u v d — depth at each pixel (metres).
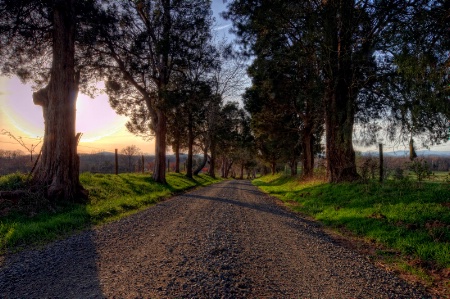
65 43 11.36
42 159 10.84
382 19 12.78
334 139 16.23
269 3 14.84
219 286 4.01
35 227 6.95
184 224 8.32
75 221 8.11
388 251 6.14
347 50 14.28
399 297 4.05
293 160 33.56
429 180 10.59
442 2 9.71
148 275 4.36
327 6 13.41
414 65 9.39
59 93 11.09
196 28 21.23
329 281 4.51
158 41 19.44
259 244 6.44
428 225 6.80
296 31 16.53
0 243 5.91
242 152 64.25
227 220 9.10
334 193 13.48
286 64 18.47
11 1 11.89
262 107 28.31
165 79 21.72
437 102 9.48
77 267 4.69
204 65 23.62
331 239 7.32
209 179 43.25
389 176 12.82
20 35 14.06
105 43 18.80
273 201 15.84
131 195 14.48
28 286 3.93
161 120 21.72
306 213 11.52
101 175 16.92
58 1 11.03
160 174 21.41
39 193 9.60
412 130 11.94
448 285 4.51
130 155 30.69
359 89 15.65
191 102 24.55
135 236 6.83
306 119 23.92
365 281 4.57
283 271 4.85
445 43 9.22
